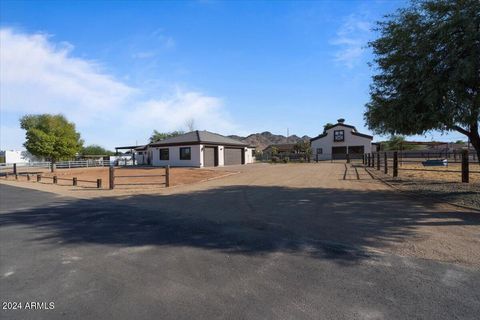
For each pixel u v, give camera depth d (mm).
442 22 8758
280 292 3924
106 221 8266
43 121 46469
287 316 3365
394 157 16438
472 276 4285
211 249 5668
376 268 4617
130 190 15336
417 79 9258
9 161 53500
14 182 22859
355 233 6449
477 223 6949
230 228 7129
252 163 42781
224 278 4387
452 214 7816
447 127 9586
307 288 4016
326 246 5676
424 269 4547
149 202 11312
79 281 4438
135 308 3633
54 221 8453
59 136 32812
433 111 8875
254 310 3510
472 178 15164
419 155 36281
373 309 3479
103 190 15758
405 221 7285
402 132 10789
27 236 6934
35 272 4809
